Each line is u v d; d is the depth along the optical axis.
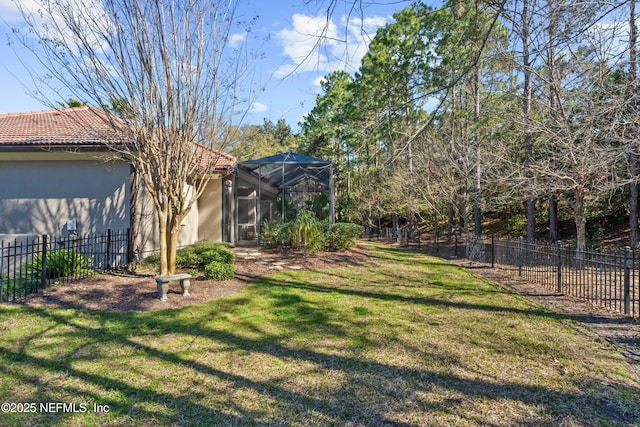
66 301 6.52
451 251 17.45
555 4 4.34
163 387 3.66
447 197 15.80
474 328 5.54
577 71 7.13
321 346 4.77
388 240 24.41
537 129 9.01
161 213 7.38
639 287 6.16
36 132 11.29
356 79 16.11
